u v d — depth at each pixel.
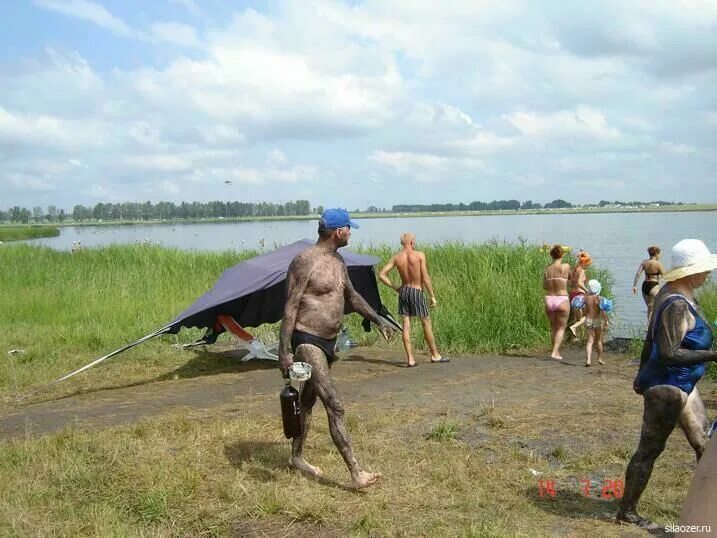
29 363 10.72
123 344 12.18
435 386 9.10
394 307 14.23
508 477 5.53
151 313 14.50
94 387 9.44
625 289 20.88
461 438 6.59
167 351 11.77
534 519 4.72
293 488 5.29
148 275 19.50
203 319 11.13
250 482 5.39
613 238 49.28
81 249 25.23
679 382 4.36
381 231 73.44
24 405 8.48
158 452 6.06
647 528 4.51
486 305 13.09
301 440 5.63
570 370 10.27
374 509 4.86
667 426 4.40
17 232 81.75
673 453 6.04
